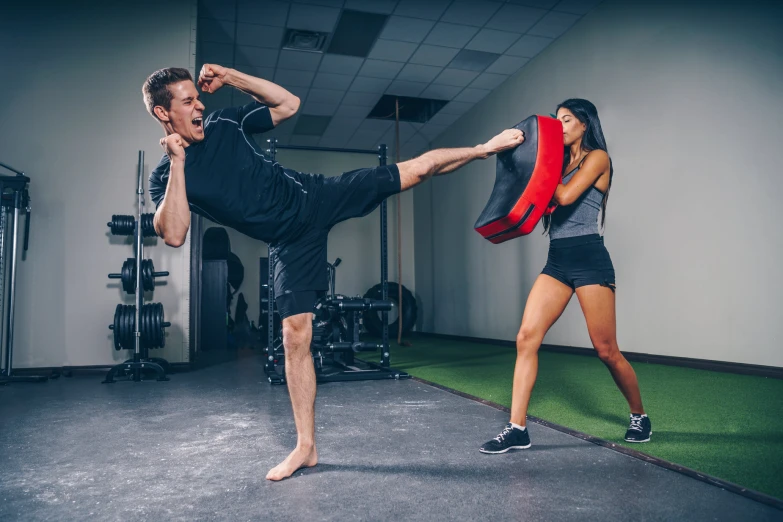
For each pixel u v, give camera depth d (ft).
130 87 18.06
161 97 5.51
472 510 5.07
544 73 22.84
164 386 14.06
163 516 5.10
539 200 6.49
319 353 16.40
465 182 29.68
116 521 5.00
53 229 17.26
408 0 19.12
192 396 12.35
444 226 32.14
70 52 17.83
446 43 22.22
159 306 16.22
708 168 15.30
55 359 16.97
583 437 7.62
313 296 6.57
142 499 5.58
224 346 26.89
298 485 5.90
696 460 6.52
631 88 18.11
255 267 34.53
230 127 6.05
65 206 17.39
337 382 13.99
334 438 7.98
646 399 10.75
